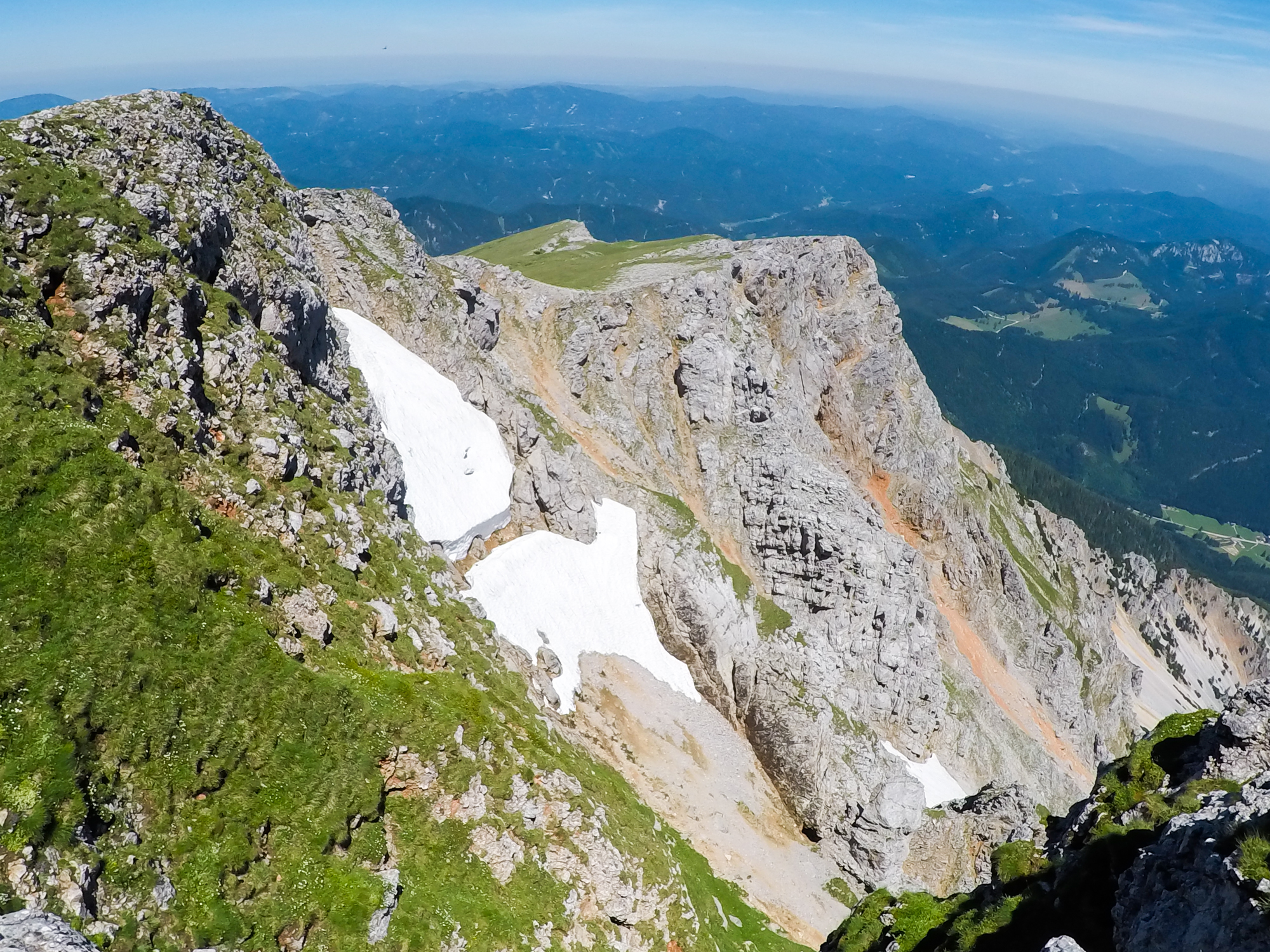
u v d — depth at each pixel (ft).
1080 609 563.07
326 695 119.14
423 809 122.01
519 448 280.51
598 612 266.77
